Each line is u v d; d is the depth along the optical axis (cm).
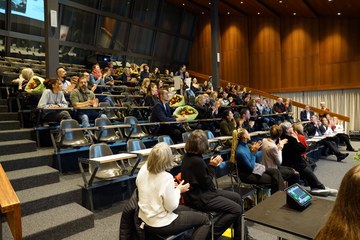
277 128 370
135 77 816
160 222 195
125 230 199
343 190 82
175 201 197
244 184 339
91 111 457
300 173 391
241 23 1188
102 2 896
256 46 1165
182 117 470
